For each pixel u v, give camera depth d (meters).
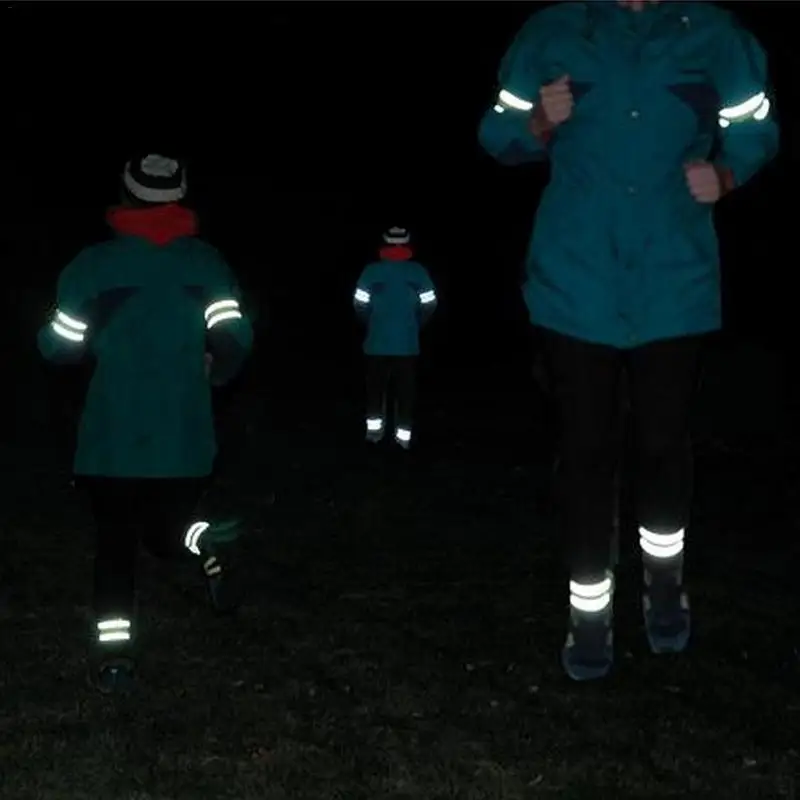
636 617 6.05
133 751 4.52
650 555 4.97
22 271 22.72
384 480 10.02
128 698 5.04
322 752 4.53
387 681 5.23
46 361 5.19
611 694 5.02
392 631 5.91
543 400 15.86
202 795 4.19
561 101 4.46
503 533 8.02
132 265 5.10
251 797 4.18
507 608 6.30
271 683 5.22
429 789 4.22
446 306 23.58
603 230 4.57
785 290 18.53
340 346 21.22
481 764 4.41
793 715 4.85
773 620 6.11
